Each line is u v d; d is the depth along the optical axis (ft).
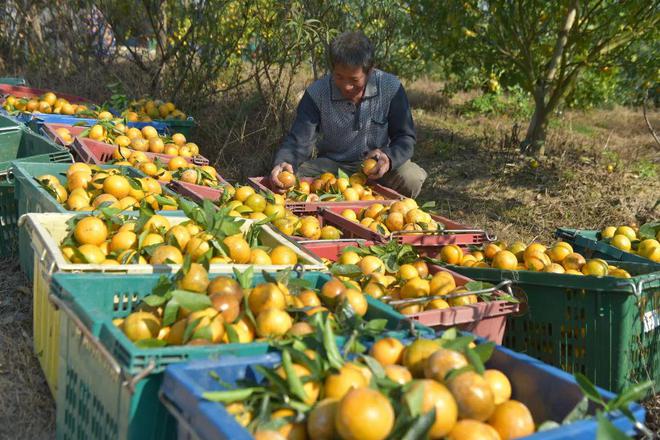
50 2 36.11
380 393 6.35
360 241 14.10
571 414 6.78
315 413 6.54
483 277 12.37
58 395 9.45
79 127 22.13
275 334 8.34
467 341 7.88
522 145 31.30
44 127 21.81
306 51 27.68
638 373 11.66
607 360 11.28
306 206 16.61
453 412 6.56
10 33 39.32
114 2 31.50
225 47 30.32
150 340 7.91
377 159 19.15
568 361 11.69
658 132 41.57
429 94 50.21
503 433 6.84
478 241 15.05
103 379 7.77
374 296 11.01
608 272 12.52
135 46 34.19
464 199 26.02
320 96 19.86
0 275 15.85
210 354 7.37
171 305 8.38
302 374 7.08
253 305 8.73
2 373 11.78
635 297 11.21
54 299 8.87
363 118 19.86
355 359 7.61
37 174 16.12
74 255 10.65
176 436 7.38
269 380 7.04
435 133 36.37
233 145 29.37
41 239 10.73
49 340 10.32
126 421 7.16
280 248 11.59
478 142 33.88
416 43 31.89
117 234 11.38
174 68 31.45
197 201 15.71
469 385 6.80
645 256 13.97
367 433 5.99
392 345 7.83
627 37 28.02
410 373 7.60
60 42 37.52
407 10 29.45
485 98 45.14
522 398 7.69
